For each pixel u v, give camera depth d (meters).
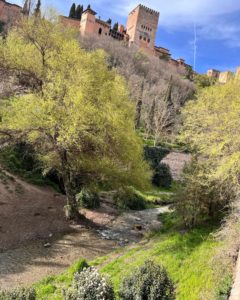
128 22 112.00
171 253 10.29
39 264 11.43
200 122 13.30
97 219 17.81
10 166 21.45
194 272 8.69
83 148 15.71
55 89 14.63
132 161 16.34
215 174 10.40
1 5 68.31
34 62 16.81
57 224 15.80
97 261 11.72
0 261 11.20
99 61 17.02
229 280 7.36
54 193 20.80
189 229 12.27
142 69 78.00
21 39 17.09
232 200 11.24
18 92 18.25
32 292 7.05
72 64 15.86
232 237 8.86
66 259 12.20
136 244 13.52
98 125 14.12
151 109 45.03
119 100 16.22
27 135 15.78
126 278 7.59
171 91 56.72
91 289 6.95
